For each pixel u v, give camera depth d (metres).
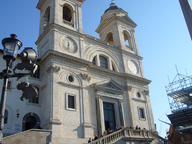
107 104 30.23
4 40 7.99
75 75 27.84
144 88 36.34
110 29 40.84
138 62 38.66
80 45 30.64
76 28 32.03
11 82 25.19
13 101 24.45
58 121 23.28
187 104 44.06
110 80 31.38
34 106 25.52
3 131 22.55
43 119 24.58
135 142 24.81
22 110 24.59
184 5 8.42
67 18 36.56
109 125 28.86
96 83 29.33
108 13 41.50
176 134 46.16
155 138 27.80
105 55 34.09
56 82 25.56
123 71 34.97
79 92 27.19
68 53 28.75
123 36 39.09
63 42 29.06
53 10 30.97
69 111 25.12
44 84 26.62
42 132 20.80
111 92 30.80
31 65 7.93
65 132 23.64
